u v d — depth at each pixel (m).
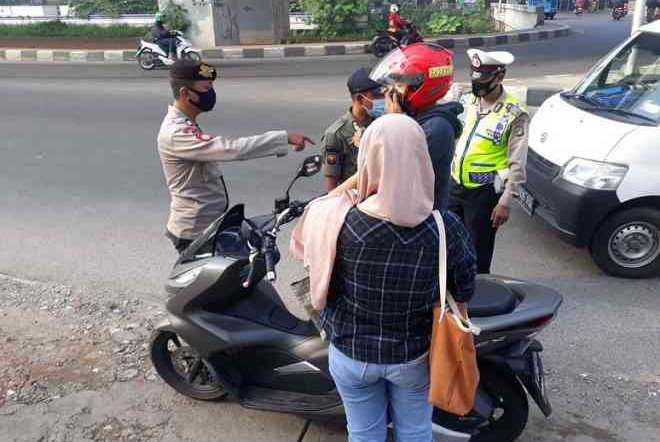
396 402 2.36
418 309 2.13
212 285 3.15
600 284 4.86
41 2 27.11
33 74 15.15
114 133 9.38
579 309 4.50
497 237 5.73
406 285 2.07
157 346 3.51
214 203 3.69
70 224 6.13
